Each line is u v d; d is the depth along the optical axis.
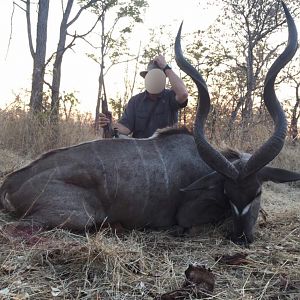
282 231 2.63
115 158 2.49
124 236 2.40
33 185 2.38
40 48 6.35
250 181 2.35
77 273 1.84
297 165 5.21
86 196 2.40
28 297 1.63
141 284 1.79
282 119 2.38
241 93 7.40
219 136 5.44
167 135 2.68
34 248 2.00
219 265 2.05
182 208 2.57
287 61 2.42
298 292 1.79
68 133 4.91
